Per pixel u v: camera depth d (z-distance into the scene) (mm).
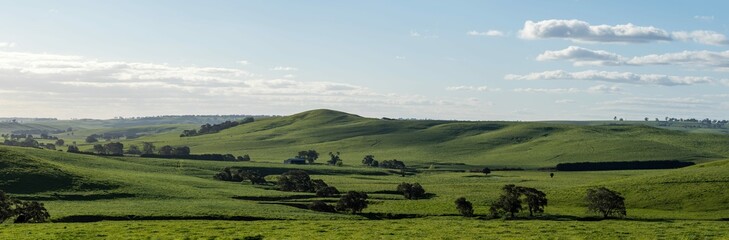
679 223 75062
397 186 159625
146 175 160125
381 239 54656
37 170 129750
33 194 116062
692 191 111812
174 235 55688
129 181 135750
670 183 119938
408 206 115812
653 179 125875
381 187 165250
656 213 100125
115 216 87438
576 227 66562
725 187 111000
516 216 98812
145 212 91750
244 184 165500
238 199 128625
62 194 117750
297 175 162875
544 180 187000
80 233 57062
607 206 95125
